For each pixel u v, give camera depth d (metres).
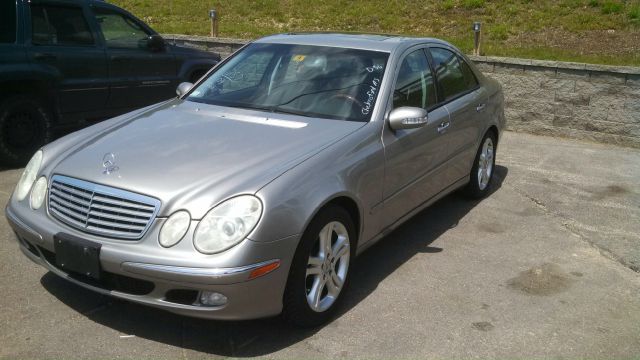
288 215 3.30
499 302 4.10
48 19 6.91
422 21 12.42
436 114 4.98
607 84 8.38
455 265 4.66
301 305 3.47
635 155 8.02
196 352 3.39
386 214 4.34
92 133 4.17
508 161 7.66
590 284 4.43
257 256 3.17
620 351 3.58
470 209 5.93
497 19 12.01
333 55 4.78
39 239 3.52
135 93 7.86
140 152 3.69
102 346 3.40
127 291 3.33
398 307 3.97
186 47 8.70
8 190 5.86
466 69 5.93
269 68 4.86
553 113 8.84
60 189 3.59
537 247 5.07
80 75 7.15
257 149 3.72
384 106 4.34
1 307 3.75
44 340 3.43
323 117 4.28
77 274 3.50
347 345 3.52
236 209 3.20
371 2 13.58
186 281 3.11
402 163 4.41
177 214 3.21
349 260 3.90
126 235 3.26
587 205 6.14
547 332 3.75
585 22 11.32
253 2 14.38
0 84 6.42
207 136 3.93
